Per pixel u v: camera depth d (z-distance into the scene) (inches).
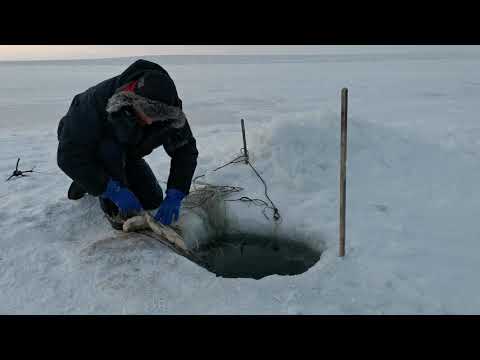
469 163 169.0
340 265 104.2
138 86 95.5
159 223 116.3
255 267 124.9
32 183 167.8
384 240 115.2
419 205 136.8
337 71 668.7
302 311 91.0
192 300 95.4
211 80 594.2
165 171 183.2
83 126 103.6
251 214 133.9
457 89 456.1
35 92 502.0
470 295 94.8
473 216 130.0
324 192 142.3
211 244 132.0
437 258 108.1
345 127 98.7
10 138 271.6
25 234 123.1
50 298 97.7
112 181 109.7
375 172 155.7
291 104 394.9
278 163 153.6
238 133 273.0
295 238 127.4
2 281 103.7
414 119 310.8
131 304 94.9
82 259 110.0
